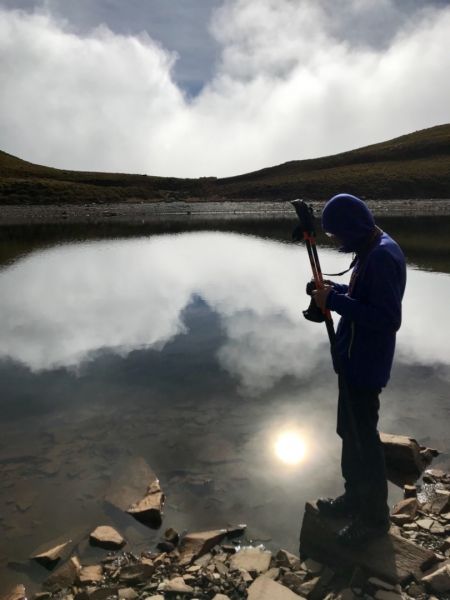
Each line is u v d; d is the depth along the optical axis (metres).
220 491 4.57
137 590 3.44
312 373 7.55
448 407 6.25
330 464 4.98
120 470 4.90
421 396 6.61
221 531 3.99
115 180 121.06
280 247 25.56
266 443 5.40
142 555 3.79
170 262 20.20
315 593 3.40
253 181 126.00
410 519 4.12
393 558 3.58
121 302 12.91
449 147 121.38
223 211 72.56
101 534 3.95
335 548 3.73
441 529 3.97
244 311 11.76
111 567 3.67
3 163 130.75
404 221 43.38
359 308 3.29
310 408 6.27
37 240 30.94
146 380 7.35
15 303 12.85
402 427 5.74
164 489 4.61
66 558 3.79
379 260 3.27
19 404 6.55
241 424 5.86
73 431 5.75
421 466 4.96
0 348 9.09
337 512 3.95
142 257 21.89
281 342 9.19
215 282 15.66
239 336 9.63
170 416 6.09
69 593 3.45
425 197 89.31
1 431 5.77
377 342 3.45
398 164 117.06
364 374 3.50
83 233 36.53
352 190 96.69
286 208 77.44
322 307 3.52
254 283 15.38
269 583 3.40
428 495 4.52
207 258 21.39
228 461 5.06
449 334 9.47
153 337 9.67
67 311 11.93
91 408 6.39
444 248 23.14
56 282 15.89
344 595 3.32
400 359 8.14
